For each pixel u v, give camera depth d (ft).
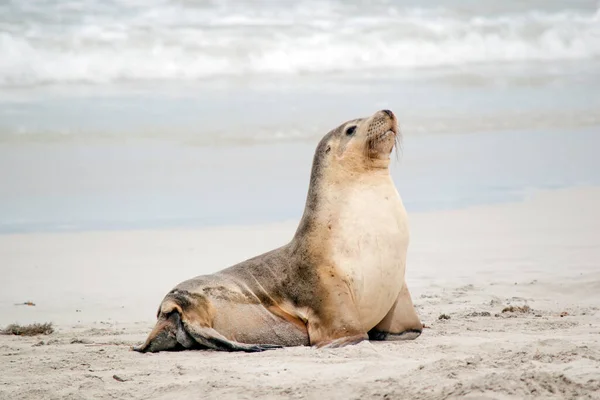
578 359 93.61
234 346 117.80
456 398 81.30
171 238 209.36
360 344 112.16
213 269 185.26
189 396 92.22
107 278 180.04
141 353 119.44
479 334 123.24
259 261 126.72
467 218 221.87
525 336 118.01
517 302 154.20
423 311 147.84
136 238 209.36
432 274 177.27
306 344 120.16
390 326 122.52
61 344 129.39
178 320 120.67
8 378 105.91
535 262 184.14
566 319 135.74
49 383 101.86
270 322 121.60
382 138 120.98
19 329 141.08
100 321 151.64
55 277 181.27
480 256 189.98
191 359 112.57
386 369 96.73
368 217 119.85
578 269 177.58
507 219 220.43
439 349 109.50
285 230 214.28
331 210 121.19
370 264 118.62
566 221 217.77
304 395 88.17
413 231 211.61
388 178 123.75
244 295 123.34
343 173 122.42
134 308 160.86
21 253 198.49
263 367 103.24
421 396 83.46
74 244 205.77
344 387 88.69
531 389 81.61
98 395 95.61
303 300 120.47
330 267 119.14
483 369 90.53
